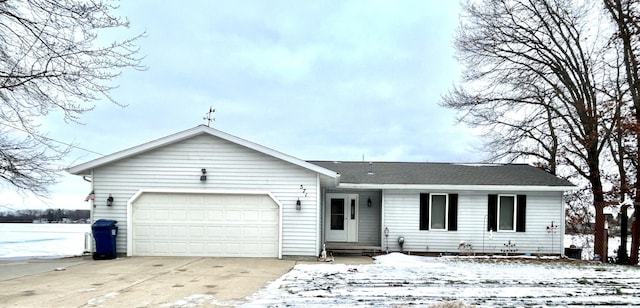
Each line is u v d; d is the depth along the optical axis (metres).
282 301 7.02
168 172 13.16
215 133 13.00
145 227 13.11
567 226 21.80
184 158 13.20
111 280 8.80
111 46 9.50
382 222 15.85
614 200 17.88
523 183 15.61
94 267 10.65
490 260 13.98
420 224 15.82
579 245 21.73
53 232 28.92
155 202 13.16
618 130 17.48
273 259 12.76
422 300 7.19
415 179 16.16
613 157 18.38
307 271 10.48
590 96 18.64
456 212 15.82
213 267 10.83
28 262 11.70
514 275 10.20
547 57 19.30
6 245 19.73
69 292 7.52
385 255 14.69
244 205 13.23
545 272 10.88
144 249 13.08
